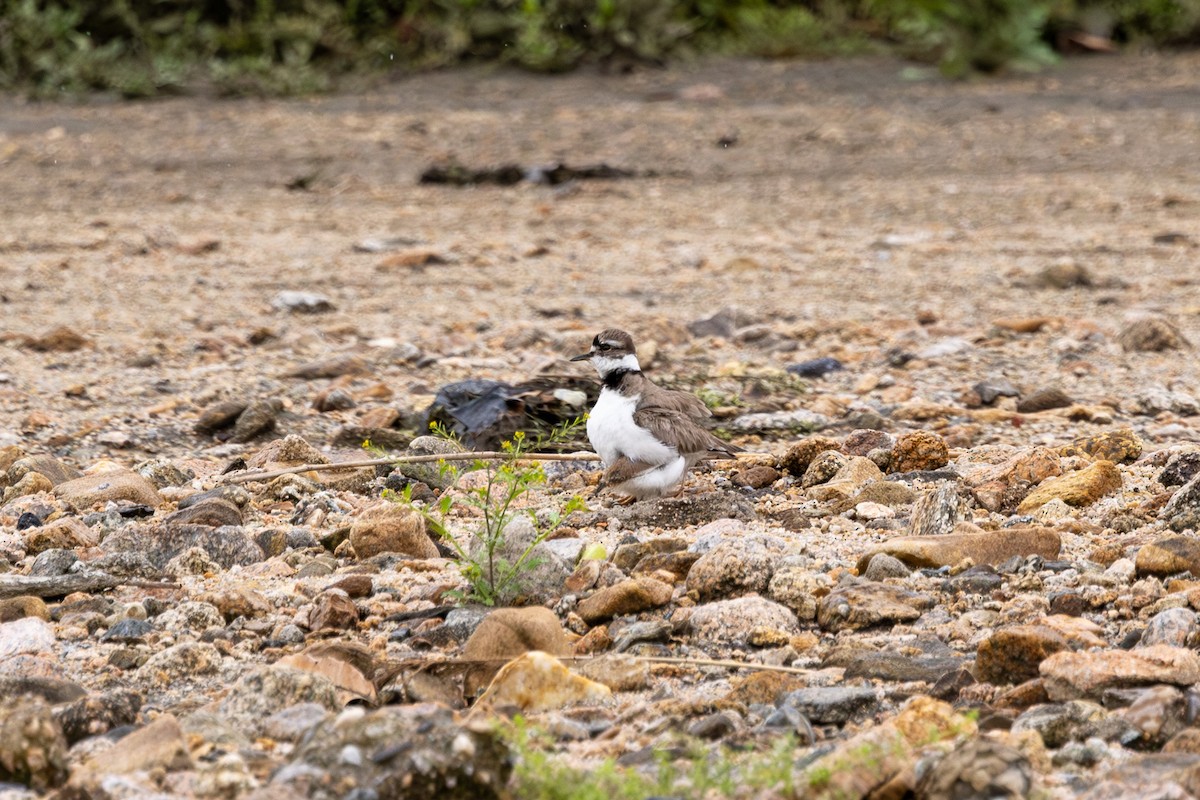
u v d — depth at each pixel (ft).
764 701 28.09
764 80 149.07
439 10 155.02
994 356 66.18
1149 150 123.75
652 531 39.81
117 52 145.89
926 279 84.79
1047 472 43.57
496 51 152.97
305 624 33.30
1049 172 117.60
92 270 87.51
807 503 41.96
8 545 38.96
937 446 45.62
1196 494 38.14
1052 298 79.92
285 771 22.76
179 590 35.58
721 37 161.07
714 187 114.21
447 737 22.86
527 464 46.91
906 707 25.99
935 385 61.00
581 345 67.05
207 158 122.72
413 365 65.00
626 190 113.39
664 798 22.93
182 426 55.62
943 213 104.68
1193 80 148.66
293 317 76.18
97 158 122.31
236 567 37.55
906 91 145.59
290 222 102.99
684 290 82.53
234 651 31.86
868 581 33.65
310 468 46.01
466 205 108.99
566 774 23.15
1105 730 25.44
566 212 105.91
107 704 27.43
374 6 153.48
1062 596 32.22
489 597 33.81
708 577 33.71
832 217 104.17
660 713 27.43
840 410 56.29
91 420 56.39
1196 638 29.09
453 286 83.71
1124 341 67.67
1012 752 22.76
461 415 51.11
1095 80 150.41
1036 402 56.65
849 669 29.12
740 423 53.52
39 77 144.46
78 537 39.27
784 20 159.84
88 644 32.40
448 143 127.54
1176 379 61.72
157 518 41.60
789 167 120.16
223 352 68.39
